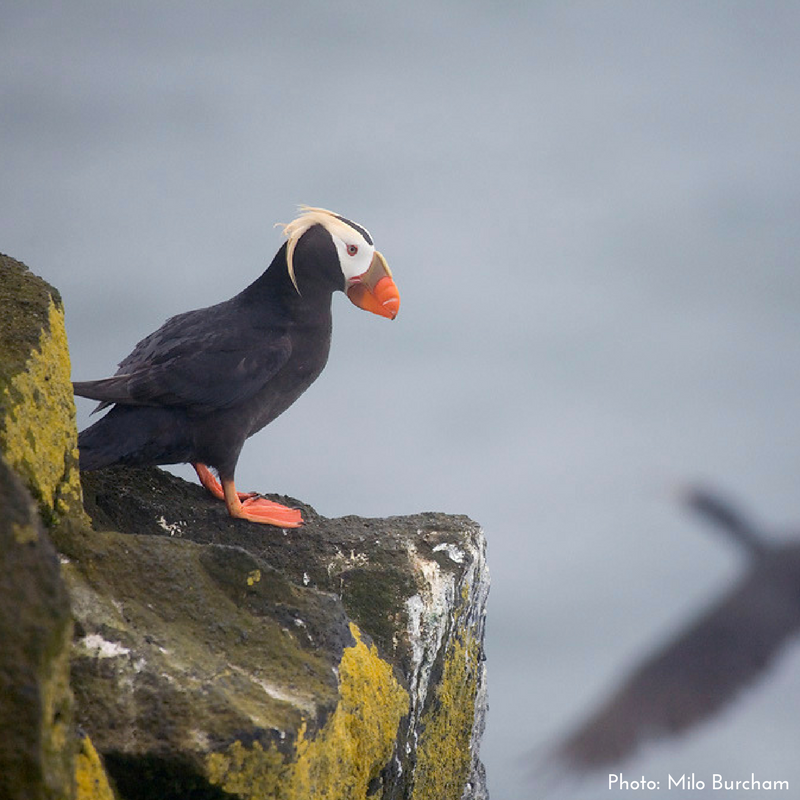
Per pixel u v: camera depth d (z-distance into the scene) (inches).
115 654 298.7
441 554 416.2
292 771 293.0
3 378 332.2
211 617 327.9
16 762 225.3
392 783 352.5
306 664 325.4
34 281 369.4
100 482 440.8
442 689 400.2
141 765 281.0
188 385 443.2
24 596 235.6
